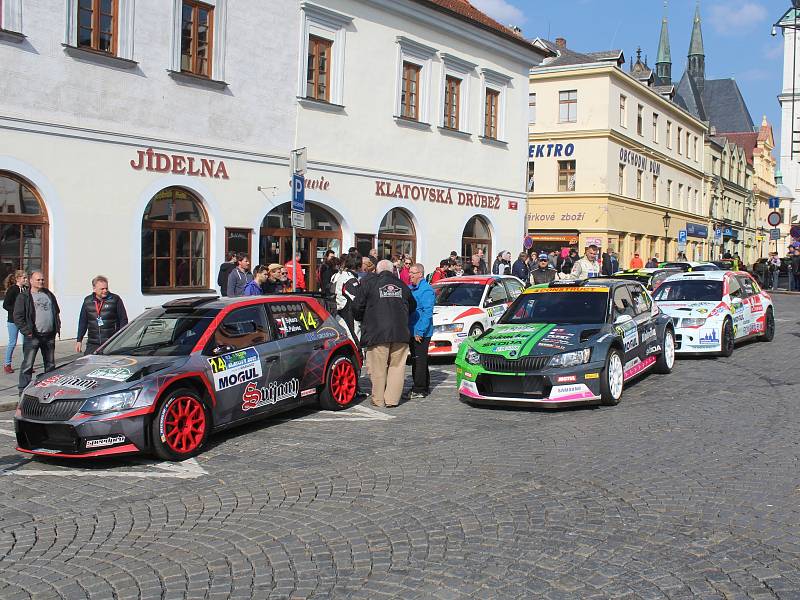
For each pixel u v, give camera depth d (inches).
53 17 585.0
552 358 380.2
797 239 1469.0
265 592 178.4
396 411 397.7
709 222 2352.4
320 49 803.4
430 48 928.3
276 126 754.8
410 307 416.5
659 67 3464.6
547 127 1598.2
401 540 209.5
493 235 1059.3
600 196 1545.3
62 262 597.9
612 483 258.4
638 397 418.6
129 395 293.6
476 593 174.6
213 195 700.7
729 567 186.9
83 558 202.4
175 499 253.9
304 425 365.4
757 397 410.6
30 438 297.6
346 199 830.5
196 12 687.1
